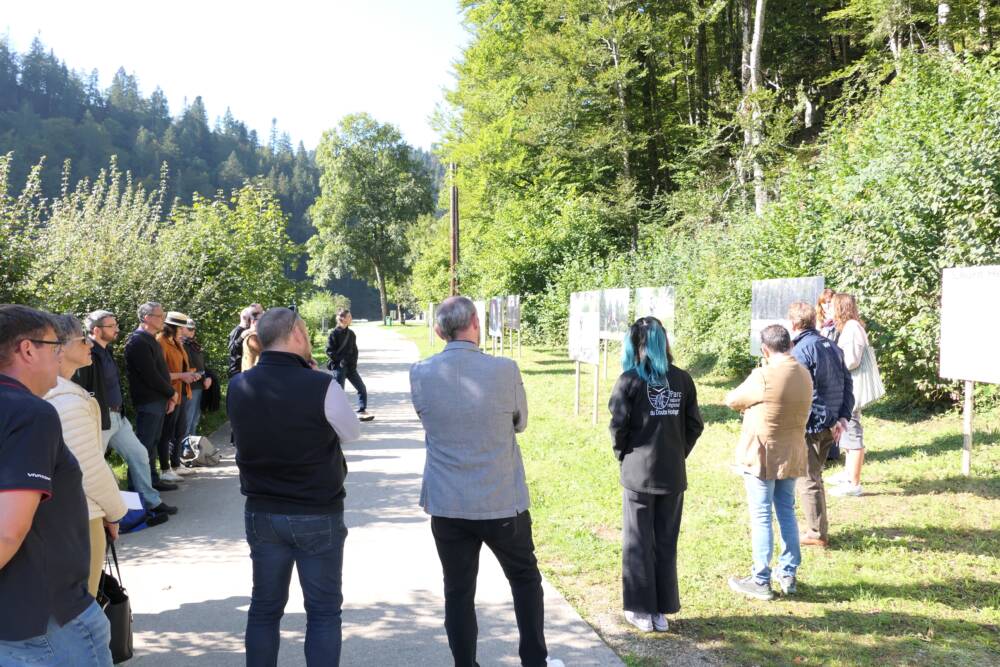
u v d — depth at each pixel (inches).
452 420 124.9
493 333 940.6
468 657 128.3
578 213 1106.7
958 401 346.3
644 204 1239.5
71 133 5044.3
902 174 364.2
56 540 80.8
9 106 5851.4
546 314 981.8
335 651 117.5
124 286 374.6
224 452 358.0
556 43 1223.5
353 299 4931.1
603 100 1240.8
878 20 768.3
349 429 117.8
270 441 115.7
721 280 527.2
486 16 1480.1
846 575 182.4
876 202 369.7
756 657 143.3
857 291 370.3
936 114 374.0
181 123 6806.1
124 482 283.0
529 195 1298.0
